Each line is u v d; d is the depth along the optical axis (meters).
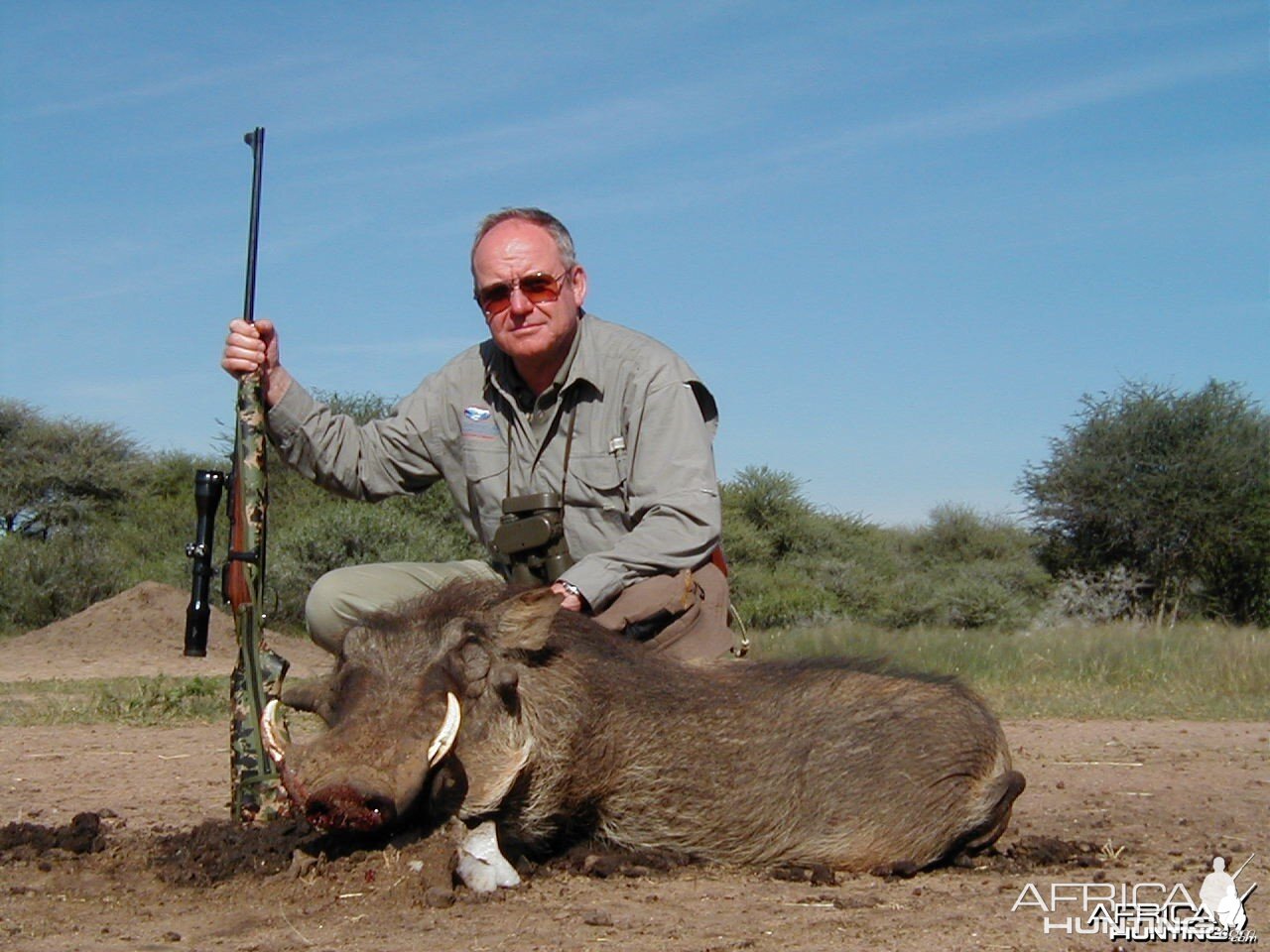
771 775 2.44
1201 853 2.72
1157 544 17.22
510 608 2.26
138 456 19.16
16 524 17.80
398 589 2.83
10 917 2.00
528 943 1.86
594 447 2.74
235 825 2.48
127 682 6.87
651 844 2.43
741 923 2.00
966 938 1.94
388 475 2.91
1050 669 7.64
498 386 2.81
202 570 2.76
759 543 17.00
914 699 2.53
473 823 2.22
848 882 2.36
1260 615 16.97
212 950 1.83
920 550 20.83
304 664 8.34
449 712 2.06
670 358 2.75
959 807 2.49
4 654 8.59
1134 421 17.34
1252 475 16.92
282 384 2.71
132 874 2.26
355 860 2.17
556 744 2.28
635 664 2.42
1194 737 4.84
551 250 2.71
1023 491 18.33
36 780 3.56
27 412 18.47
